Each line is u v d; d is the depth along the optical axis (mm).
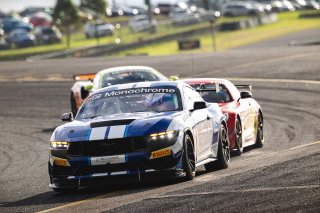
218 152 34844
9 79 99375
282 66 91375
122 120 30469
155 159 29656
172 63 103812
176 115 31078
